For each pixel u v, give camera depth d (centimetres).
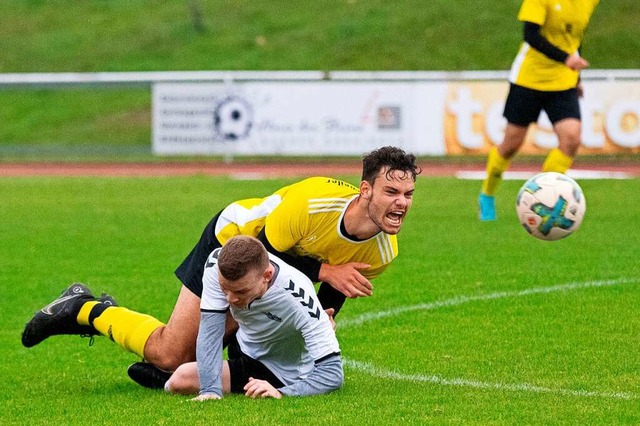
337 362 1450
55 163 6494
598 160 5688
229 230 1575
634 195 4191
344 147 5691
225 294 1405
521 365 1648
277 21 9038
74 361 1817
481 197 3497
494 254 2812
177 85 5856
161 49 8806
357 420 1297
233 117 5800
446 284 2412
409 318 2064
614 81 5431
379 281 2477
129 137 7312
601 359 1673
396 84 5612
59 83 5959
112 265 2816
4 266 2820
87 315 1623
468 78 5544
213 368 1443
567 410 1346
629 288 2288
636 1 8275
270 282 1412
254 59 8388
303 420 1298
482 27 8312
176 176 5503
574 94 3134
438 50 8100
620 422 1286
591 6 3155
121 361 1816
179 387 1498
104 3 10019
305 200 1491
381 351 1794
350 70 8006
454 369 1639
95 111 7831
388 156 1424
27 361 1817
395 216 1443
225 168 5950
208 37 8919
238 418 1313
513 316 2039
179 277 1623
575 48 3184
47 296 2425
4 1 10231
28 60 8912
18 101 8138
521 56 3180
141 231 3441
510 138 3275
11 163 6506
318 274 1529
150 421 1317
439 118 5584
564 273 2495
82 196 4547
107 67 8594
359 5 9081
